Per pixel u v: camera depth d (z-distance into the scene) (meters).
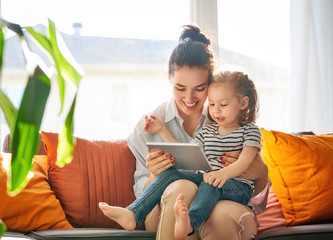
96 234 1.55
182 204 1.38
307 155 1.97
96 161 1.97
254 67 2.73
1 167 1.72
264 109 2.73
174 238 1.48
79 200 1.89
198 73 1.75
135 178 1.99
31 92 0.83
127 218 1.52
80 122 2.47
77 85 0.94
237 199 1.64
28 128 0.83
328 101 2.87
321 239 1.65
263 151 2.05
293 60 2.76
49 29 0.94
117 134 2.54
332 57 2.88
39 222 1.73
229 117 1.73
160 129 1.83
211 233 1.54
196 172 1.77
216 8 2.66
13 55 2.43
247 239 1.58
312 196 1.93
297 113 2.72
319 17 2.89
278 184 2.00
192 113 1.86
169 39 2.61
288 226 1.94
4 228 0.78
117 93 2.55
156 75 2.60
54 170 1.92
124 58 2.57
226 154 1.70
